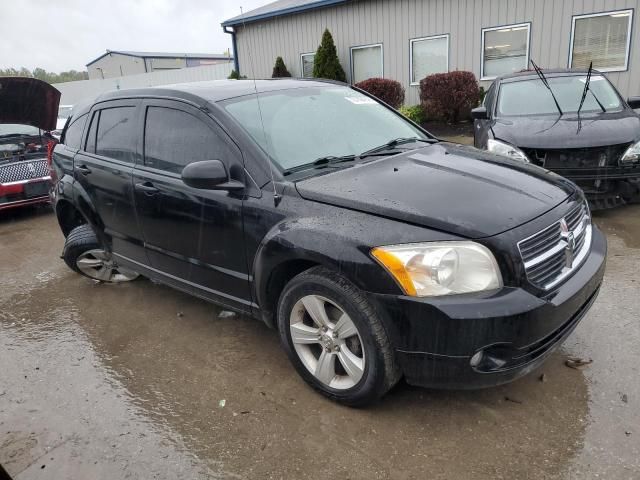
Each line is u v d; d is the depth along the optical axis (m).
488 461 2.33
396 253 2.32
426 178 2.79
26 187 7.14
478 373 2.30
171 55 48.22
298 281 2.69
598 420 2.52
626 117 5.57
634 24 10.55
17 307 4.41
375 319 2.44
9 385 3.22
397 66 13.89
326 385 2.77
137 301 4.34
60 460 2.54
